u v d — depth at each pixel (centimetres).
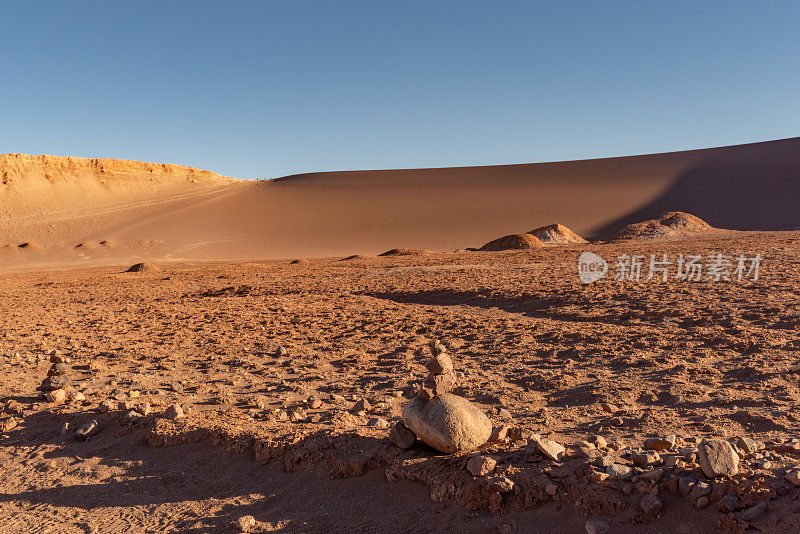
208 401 721
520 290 1808
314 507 427
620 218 7825
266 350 1088
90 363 980
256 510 429
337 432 541
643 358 859
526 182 10175
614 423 563
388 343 1118
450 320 1336
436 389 483
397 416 631
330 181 11319
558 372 809
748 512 329
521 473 408
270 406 693
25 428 656
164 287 2756
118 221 8862
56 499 471
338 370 907
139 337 1286
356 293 2116
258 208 9344
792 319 1065
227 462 517
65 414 675
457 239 7581
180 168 13412
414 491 429
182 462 529
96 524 422
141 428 610
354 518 406
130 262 6288
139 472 516
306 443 517
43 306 2111
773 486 348
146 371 930
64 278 3825
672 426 552
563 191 9331
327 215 8906
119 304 2066
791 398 619
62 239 7875
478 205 8988
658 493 367
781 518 316
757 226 6706
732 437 510
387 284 2336
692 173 9312
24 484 506
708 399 640
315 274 3048
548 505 382
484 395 708
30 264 6234
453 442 457
